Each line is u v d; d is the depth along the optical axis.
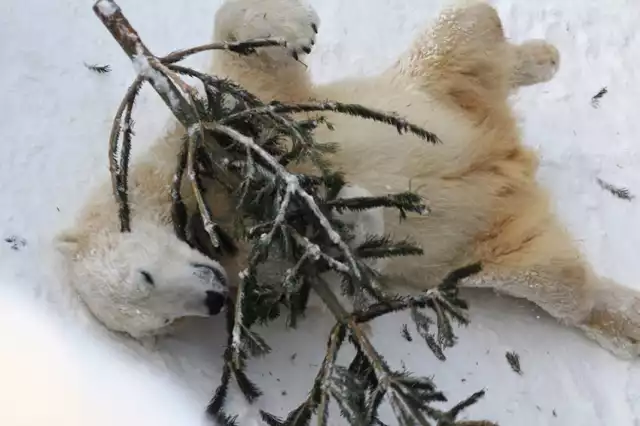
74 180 5.99
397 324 5.81
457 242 5.69
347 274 5.29
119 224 5.46
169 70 5.31
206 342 5.72
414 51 5.80
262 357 5.73
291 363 5.74
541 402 5.77
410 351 5.80
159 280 5.39
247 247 5.48
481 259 5.74
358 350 5.26
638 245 5.98
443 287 5.34
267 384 5.71
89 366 5.62
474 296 5.89
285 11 5.69
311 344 5.76
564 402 5.77
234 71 5.70
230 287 5.58
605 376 5.80
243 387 5.57
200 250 5.46
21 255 5.84
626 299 5.79
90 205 5.54
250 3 5.69
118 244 5.43
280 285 5.36
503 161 5.74
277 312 5.47
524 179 5.74
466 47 5.75
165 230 5.45
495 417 5.74
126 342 5.64
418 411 5.14
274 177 5.22
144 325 5.51
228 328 5.54
